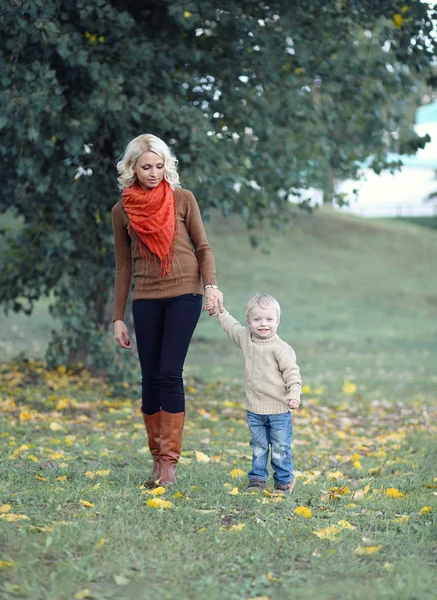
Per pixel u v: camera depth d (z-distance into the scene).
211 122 11.65
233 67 11.22
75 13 10.05
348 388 14.86
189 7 9.79
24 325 25.20
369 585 4.10
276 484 6.32
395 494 6.20
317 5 10.56
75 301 11.59
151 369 6.35
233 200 12.95
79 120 10.17
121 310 6.47
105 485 6.05
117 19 9.73
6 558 4.20
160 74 10.67
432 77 11.16
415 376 19.55
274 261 42.06
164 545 4.62
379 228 49.44
